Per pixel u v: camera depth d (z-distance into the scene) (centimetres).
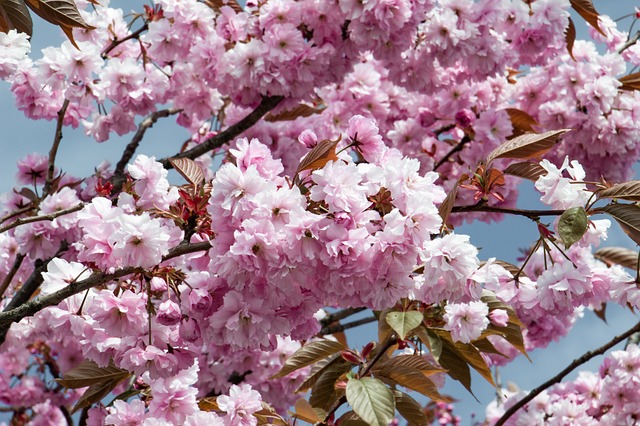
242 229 239
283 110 545
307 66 486
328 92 579
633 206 257
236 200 238
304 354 356
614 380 494
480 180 288
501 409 601
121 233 236
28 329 526
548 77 620
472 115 580
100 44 502
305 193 251
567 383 538
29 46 320
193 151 504
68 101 449
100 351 265
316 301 262
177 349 265
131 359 256
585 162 601
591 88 569
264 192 236
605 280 299
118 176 501
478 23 505
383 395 295
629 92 592
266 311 256
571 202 272
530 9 528
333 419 324
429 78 562
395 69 556
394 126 623
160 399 292
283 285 242
